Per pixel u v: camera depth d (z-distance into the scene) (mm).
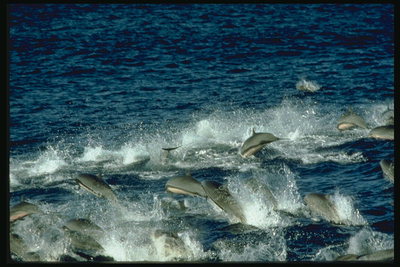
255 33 129500
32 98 91688
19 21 140000
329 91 93188
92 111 86312
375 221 52031
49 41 124000
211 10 151625
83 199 59000
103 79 101188
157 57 113500
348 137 73125
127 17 145625
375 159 66000
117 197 57406
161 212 55312
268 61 110562
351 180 60938
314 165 65375
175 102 89688
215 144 72812
